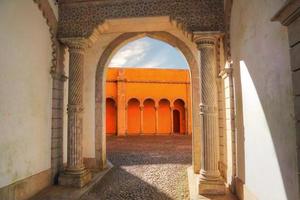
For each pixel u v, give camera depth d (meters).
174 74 23.98
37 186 5.62
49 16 6.12
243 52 4.67
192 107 7.88
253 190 4.23
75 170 6.20
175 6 6.16
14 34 4.84
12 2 4.78
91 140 8.26
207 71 5.80
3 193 4.45
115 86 23.11
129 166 8.80
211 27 5.98
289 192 2.96
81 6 6.47
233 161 5.48
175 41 8.25
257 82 3.96
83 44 6.42
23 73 5.14
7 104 4.63
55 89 6.46
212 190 5.45
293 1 2.35
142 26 7.89
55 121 6.46
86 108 8.35
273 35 3.30
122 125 22.52
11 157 4.72
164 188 6.27
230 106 5.59
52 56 6.34
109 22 6.48
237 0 4.96
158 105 23.88
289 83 2.90
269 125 3.52
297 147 2.61
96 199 5.45
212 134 5.66
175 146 14.64
